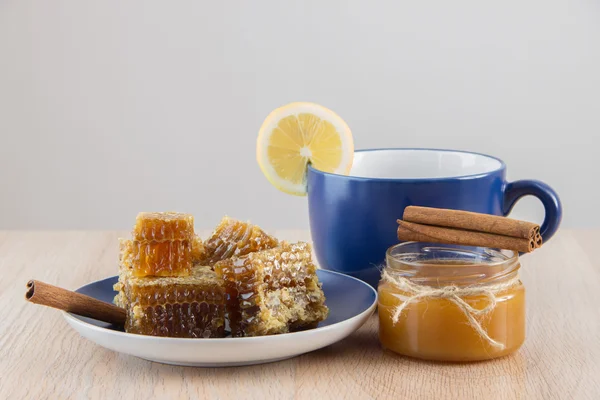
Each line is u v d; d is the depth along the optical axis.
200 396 0.51
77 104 1.46
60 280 0.72
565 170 1.48
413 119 1.46
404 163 0.70
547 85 1.45
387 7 1.42
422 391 0.51
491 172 0.61
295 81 1.44
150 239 0.56
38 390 0.52
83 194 1.50
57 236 0.85
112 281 0.64
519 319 0.55
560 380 0.53
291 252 0.57
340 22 1.42
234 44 1.43
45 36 1.44
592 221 1.50
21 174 1.49
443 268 0.54
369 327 0.61
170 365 0.55
